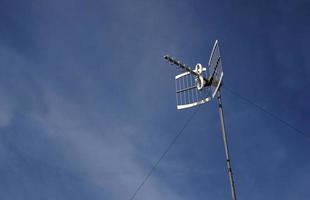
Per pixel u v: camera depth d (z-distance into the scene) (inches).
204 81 669.3
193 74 682.8
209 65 671.8
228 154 604.1
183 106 686.5
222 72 626.2
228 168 593.9
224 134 618.8
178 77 706.8
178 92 698.2
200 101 670.5
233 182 583.5
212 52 661.3
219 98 644.1
